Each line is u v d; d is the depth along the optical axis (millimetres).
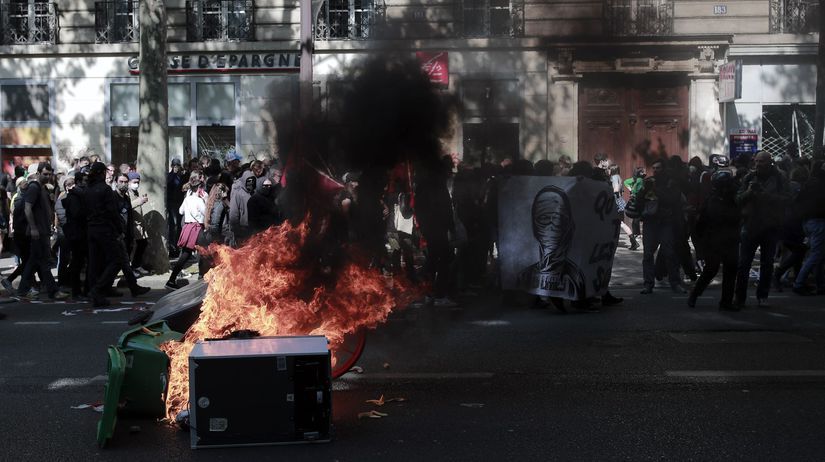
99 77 23844
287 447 5539
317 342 5844
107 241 11523
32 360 8117
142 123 14734
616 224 10875
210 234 12562
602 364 7801
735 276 10594
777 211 10867
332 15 21406
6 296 12500
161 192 14664
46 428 6012
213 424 5488
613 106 20953
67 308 11352
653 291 12469
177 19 23594
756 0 21500
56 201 12969
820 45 16328
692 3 20734
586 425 5992
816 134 16438
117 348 6027
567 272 10562
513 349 8461
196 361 5449
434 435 5789
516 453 5426
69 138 23969
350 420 6133
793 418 6125
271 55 23391
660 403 6523
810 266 11828
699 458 5320
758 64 22203
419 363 7883
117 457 5398
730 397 6672
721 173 10500
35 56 23938
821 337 8961
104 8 23922
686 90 21594
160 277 14062
